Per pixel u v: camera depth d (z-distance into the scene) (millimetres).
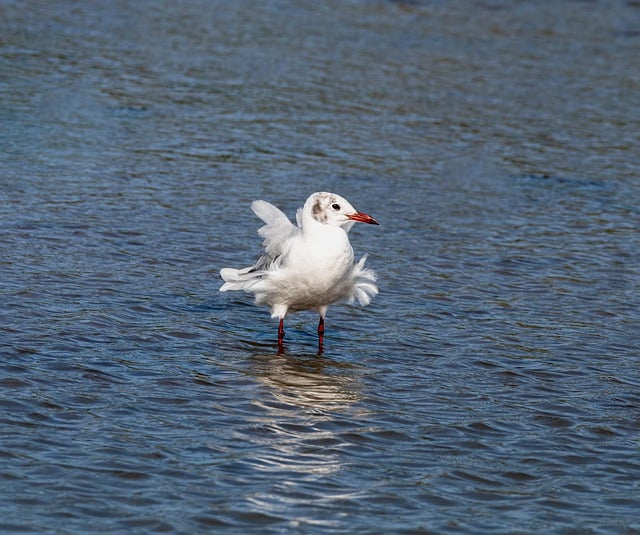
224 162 25141
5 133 25609
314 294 14516
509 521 10086
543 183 25391
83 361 13430
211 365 13844
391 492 10523
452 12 46688
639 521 10203
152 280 17141
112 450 10961
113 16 41500
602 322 16562
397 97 33000
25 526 9359
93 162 24016
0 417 11531
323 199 14312
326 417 12328
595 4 49188
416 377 13953
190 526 9562
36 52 34500
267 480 10570
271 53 37438
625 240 21359
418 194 23844
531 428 12406
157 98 30516
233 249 19109
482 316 16609
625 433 12398
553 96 34344
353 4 47031
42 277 16641
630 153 28500
